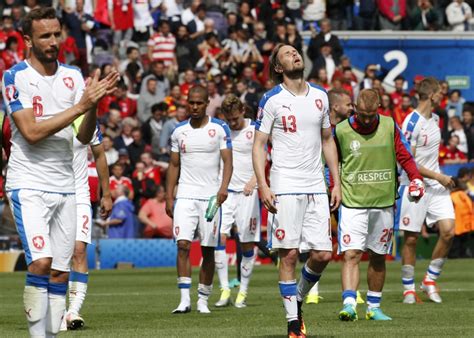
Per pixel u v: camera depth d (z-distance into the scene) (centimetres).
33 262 1650
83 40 6231
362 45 6700
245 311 2805
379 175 2420
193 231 2798
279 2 6925
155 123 5700
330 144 2125
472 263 5181
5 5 6419
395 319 2473
